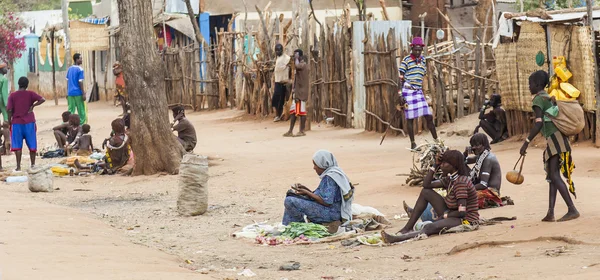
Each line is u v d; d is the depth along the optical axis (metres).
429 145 15.44
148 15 20.75
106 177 20.80
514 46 21.12
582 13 20.16
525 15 21.09
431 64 24.94
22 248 9.91
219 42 38.31
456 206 11.35
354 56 27.38
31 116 21.89
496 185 13.18
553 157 11.00
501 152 19.80
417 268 9.17
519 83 20.89
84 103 29.41
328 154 12.61
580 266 8.12
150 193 17.91
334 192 12.45
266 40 32.72
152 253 10.72
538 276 7.89
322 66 29.02
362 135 25.45
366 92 25.75
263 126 30.25
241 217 14.28
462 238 10.60
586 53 18.77
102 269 8.83
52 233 11.45
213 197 16.61
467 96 25.91
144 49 20.66
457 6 39.22
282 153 22.45
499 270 8.46
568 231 10.02
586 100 18.94
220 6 42.41
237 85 35.81
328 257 10.50
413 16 41.38
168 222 14.12
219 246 11.82
